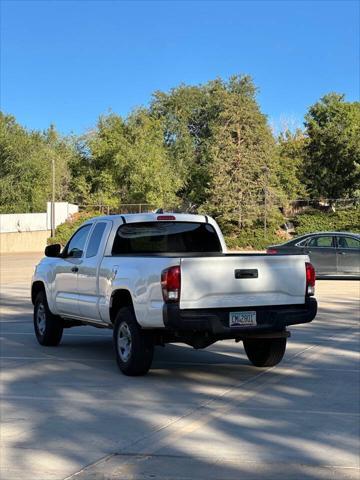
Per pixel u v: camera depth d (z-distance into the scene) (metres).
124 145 59.78
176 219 9.55
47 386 7.74
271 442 5.50
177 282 7.55
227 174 52.75
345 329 12.15
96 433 5.80
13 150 55.00
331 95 63.16
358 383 7.77
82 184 62.91
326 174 59.34
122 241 9.20
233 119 52.75
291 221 53.78
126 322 8.26
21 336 11.82
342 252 20.98
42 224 53.72
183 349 10.45
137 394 7.32
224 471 4.80
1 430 5.91
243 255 8.29
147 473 4.78
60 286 10.11
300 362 9.09
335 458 5.09
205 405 6.80
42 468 4.90
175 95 73.50
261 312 7.97
